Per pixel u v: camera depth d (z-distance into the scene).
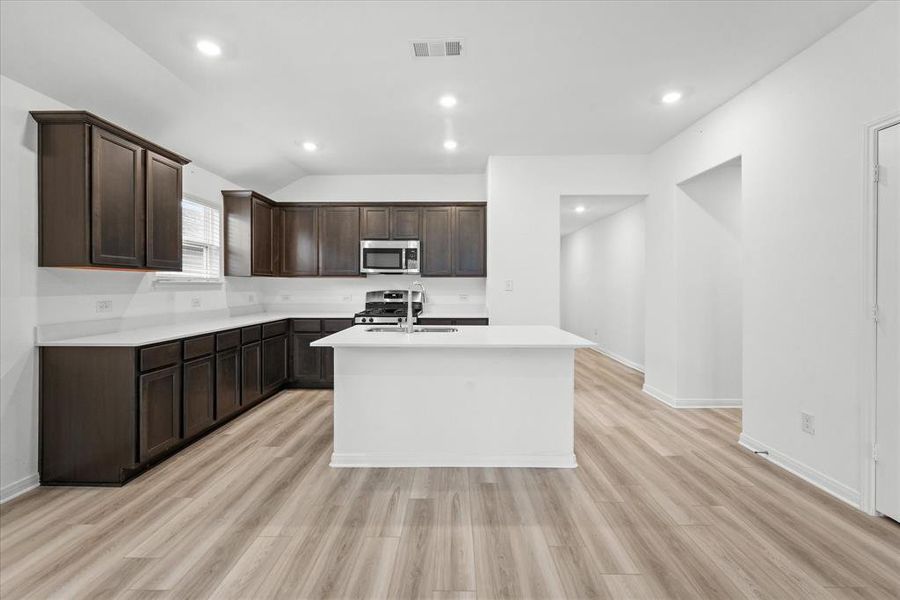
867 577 1.71
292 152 4.56
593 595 1.62
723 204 4.05
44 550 1.88
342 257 5.20
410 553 1.87
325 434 3.40
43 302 2.53
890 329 2.10
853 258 2.27
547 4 2.19
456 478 2.62
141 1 2.13
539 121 3.72
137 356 2.54
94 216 2.46
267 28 2.38
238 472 2.70
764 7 2.20
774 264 2.84
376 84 3.03
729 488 2.47
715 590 1.64
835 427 2.38
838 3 2.16
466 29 2.40
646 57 2.69
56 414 2.53
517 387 2.80
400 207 5.18
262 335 4.22
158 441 2.73
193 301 4.03
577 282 8.68
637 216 5.94
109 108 2.87
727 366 4.10
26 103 2.40
